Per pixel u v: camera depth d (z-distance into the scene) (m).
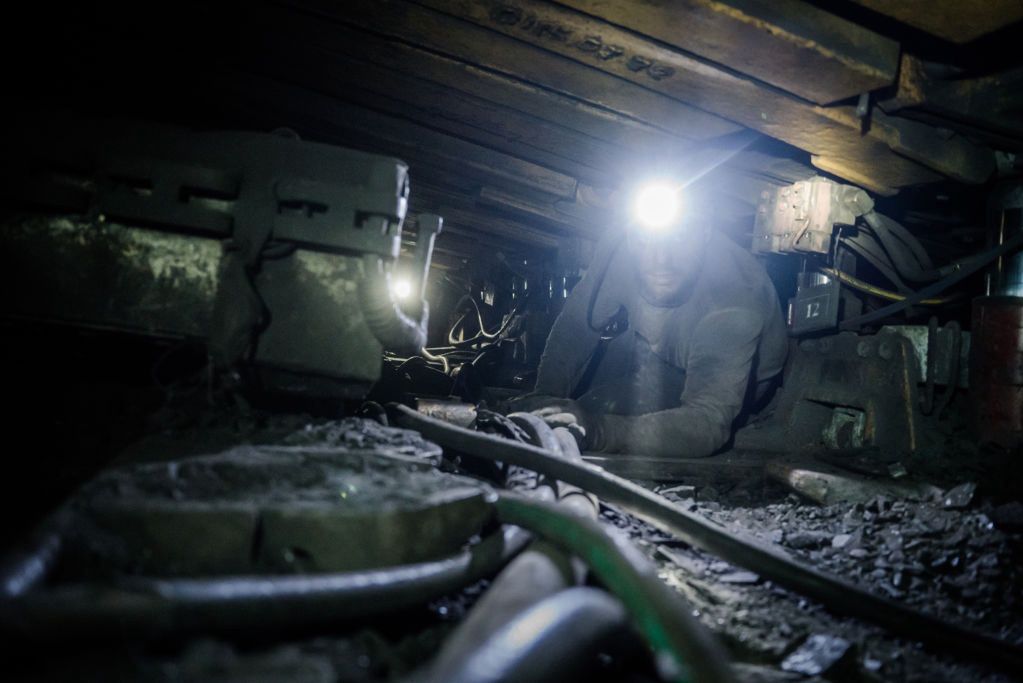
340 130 1.93
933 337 1.55
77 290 0.85
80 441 0.77
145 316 0.87
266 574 0.59
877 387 1.61
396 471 0.76
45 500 0.66
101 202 0.84
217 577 0.56
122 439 0.78
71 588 0.44
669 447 1.45
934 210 1.64
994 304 1.43
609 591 0.68
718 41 1.07
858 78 1.09
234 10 1.37
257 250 0.86
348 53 1.46
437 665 0.47
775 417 1.83
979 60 1.15
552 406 1.42
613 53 1.18
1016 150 1.29
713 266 1.61
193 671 0.43
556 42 1.19
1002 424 1.41
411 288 0.98
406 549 0.63
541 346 2.54
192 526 0.57
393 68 1.47
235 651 0.51
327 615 0.52
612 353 1.82
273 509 0.60
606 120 1.47
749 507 1.32
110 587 0.44
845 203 1.53
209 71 1.68
